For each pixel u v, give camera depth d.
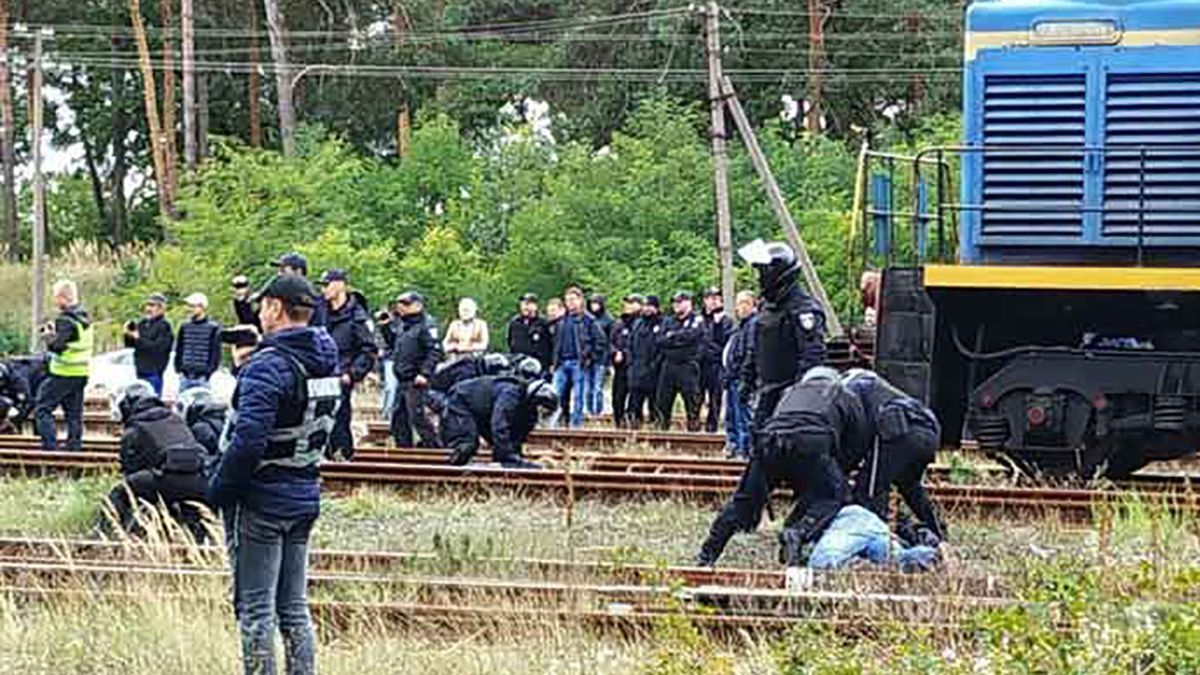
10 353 46.94
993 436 17.12
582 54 60.81
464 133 61.75
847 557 13.17
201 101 66.75
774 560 14.45
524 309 27.23
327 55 65.38
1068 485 17.14
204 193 47.72
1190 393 16.66
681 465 20.05
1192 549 13.91
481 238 49.53
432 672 10.26
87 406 29.38
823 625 10.49
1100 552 12.07
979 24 17.41
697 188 48.00
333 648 10.83
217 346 23.16
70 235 74.81
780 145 51.44
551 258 45.94
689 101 59.72
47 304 52.09
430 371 21.89
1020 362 17.03
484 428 19.50
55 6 68.94
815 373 13.96
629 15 59.47
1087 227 17.03
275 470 9.45
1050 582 9.88
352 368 19.88
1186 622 8.61
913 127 58.34
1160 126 16.86
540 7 63.34
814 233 46.19
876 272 18.39
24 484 19.08
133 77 71.75
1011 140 17.27
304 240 46.94
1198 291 16.45
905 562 13.38
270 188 47.91
